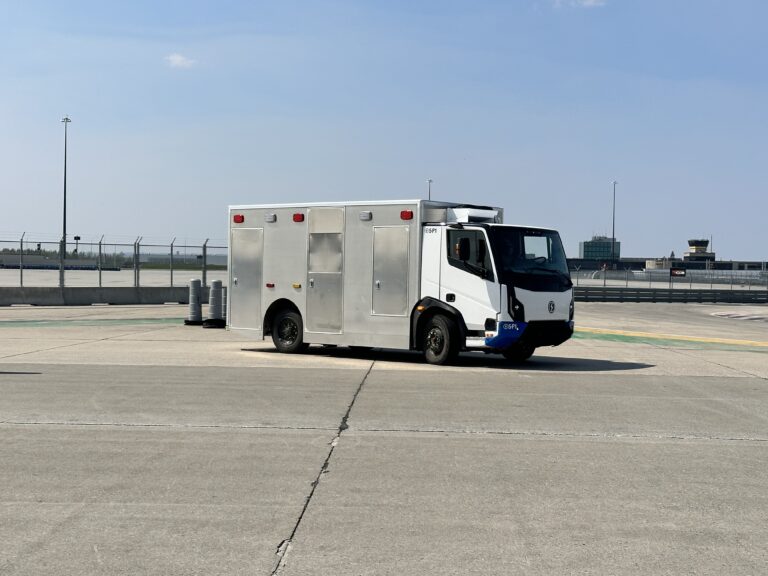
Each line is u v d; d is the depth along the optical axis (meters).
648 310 41.16
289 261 16.53
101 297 35.25
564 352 18.47
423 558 5.00
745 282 67.56
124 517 5.79
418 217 15.02
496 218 15.56
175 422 9.19
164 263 36.28
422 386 12.19
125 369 13.65
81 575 4.71
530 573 4.77
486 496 6.38
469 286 14.49
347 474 7.00
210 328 22.91
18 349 16.81
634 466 7.43
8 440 8.25
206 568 4.82
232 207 17.31
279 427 8.97
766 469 7.38
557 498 6.35
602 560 5.00
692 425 9.44
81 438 8.35
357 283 15.67
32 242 34.19
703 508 6.13
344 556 5.03
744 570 4.86
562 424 9.37
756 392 12.12
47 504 6.09
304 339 16.30
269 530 5.52
